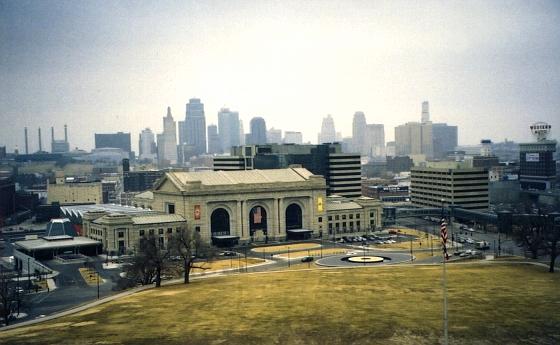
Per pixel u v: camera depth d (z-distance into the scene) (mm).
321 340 102250
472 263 186375
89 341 104125
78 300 158250
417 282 151625
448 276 160250
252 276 169750
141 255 179500
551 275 160250
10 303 139000
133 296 142250
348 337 103500
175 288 152750
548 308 121500
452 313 117938
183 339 104312
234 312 122000
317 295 137000
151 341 103500
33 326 115750
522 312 118312
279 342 101562
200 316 119438
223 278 168000
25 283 185750
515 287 143250
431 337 103000
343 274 168125
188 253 166500
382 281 154125
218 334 106625
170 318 118438
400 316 116125
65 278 192500
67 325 115188
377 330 107000
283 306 126250
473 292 137750
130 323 115312
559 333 105000
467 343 100188
